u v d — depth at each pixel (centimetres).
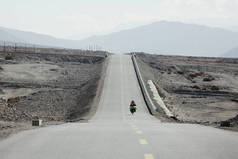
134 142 1262
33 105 6481
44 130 1722
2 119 4022
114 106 5522
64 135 1473
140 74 9394
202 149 1128
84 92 7650
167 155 1005
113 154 1017
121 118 4172
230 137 1504
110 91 7031
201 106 7262
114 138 1374
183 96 8750
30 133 1552
